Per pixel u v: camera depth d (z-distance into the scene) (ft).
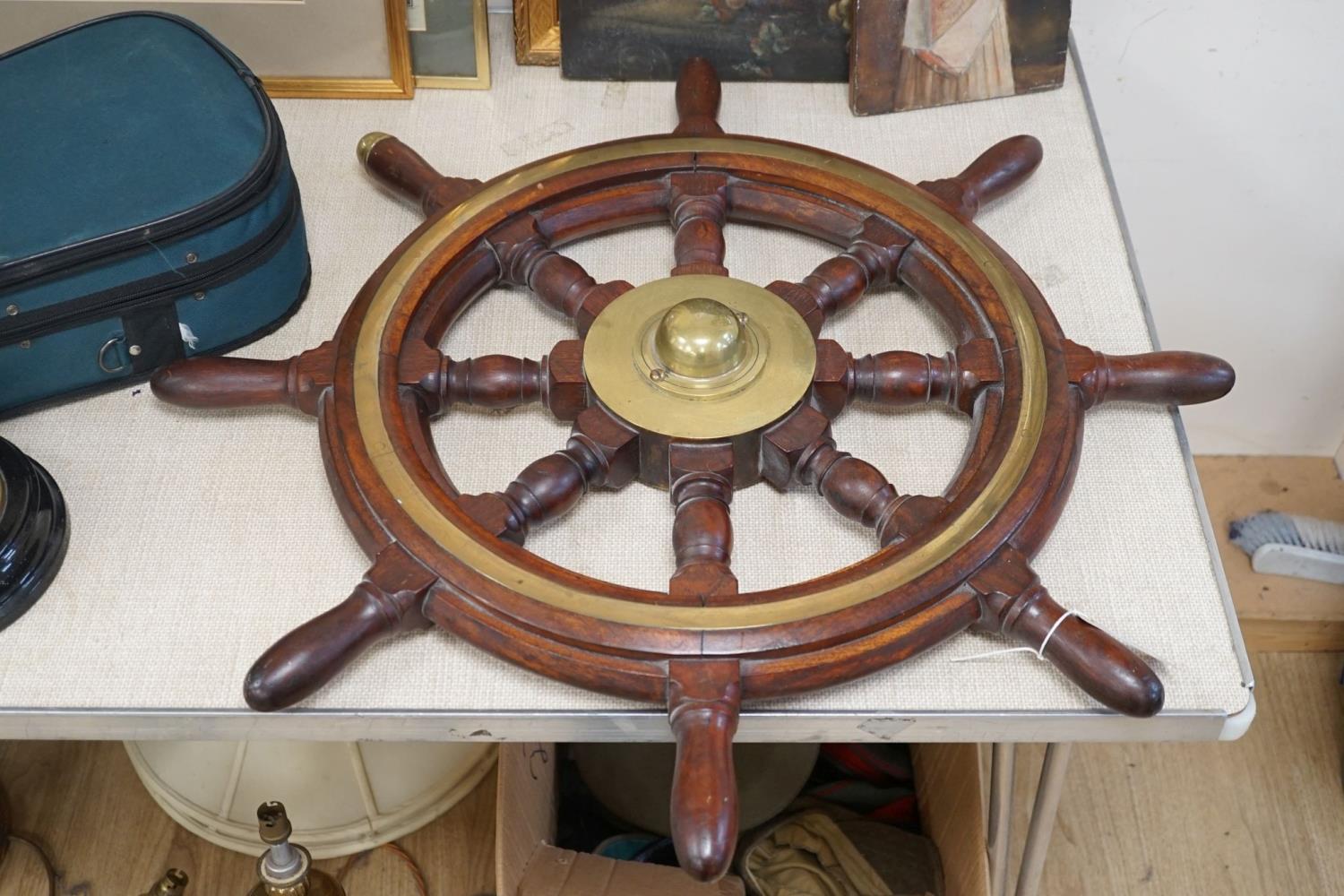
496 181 3.96
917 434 3.72
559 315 3.95
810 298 3.74
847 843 4.70
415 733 3.25
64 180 3.62
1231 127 5.20
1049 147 4.39
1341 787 5.67
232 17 4.31
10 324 3.51
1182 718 3.22
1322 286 5.69
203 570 3.46
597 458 3.46
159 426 3.74
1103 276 4.07
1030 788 5.61
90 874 5.01
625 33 4.44
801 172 3.99
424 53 4.45
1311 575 6.00
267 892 4.59
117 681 3.27
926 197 3.93
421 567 3.21
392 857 5.02
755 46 4.47
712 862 2.84
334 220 4.18
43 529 3.41
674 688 3.05
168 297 3.67
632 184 4.02
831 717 3.18
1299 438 6.30
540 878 4.37
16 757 5.25
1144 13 4.88
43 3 4.28
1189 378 3.61
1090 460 3.67
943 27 4.34
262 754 4.74
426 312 3.74
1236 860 5.48
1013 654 3.29
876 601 3.13
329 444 3.47
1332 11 4.81
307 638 3.10
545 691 3.22
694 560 3.29
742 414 3.45
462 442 3.69
